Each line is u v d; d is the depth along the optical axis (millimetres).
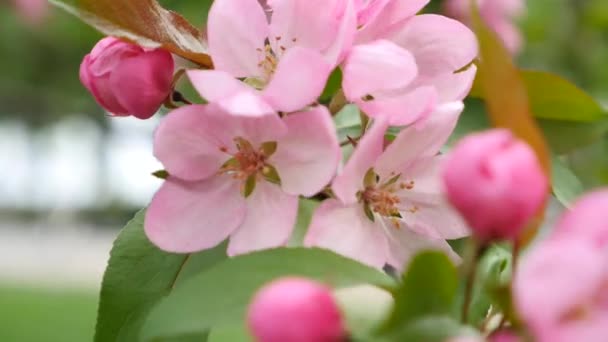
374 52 446
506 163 375
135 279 471
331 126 435
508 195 374
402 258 456
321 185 440
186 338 437
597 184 708
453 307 400
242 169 449
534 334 366
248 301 408
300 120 440
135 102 458
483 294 416
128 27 451
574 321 364
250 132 445
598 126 505
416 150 453
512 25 907
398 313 394
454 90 465
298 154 444
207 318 405
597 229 368
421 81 466
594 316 364
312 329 374
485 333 405
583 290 362
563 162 512
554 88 498
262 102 434
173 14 463
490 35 407
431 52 466
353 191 445
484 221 376
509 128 407
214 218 451
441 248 458
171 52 456
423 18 467
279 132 442
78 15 447
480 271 421
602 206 369
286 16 457
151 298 469
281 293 375
